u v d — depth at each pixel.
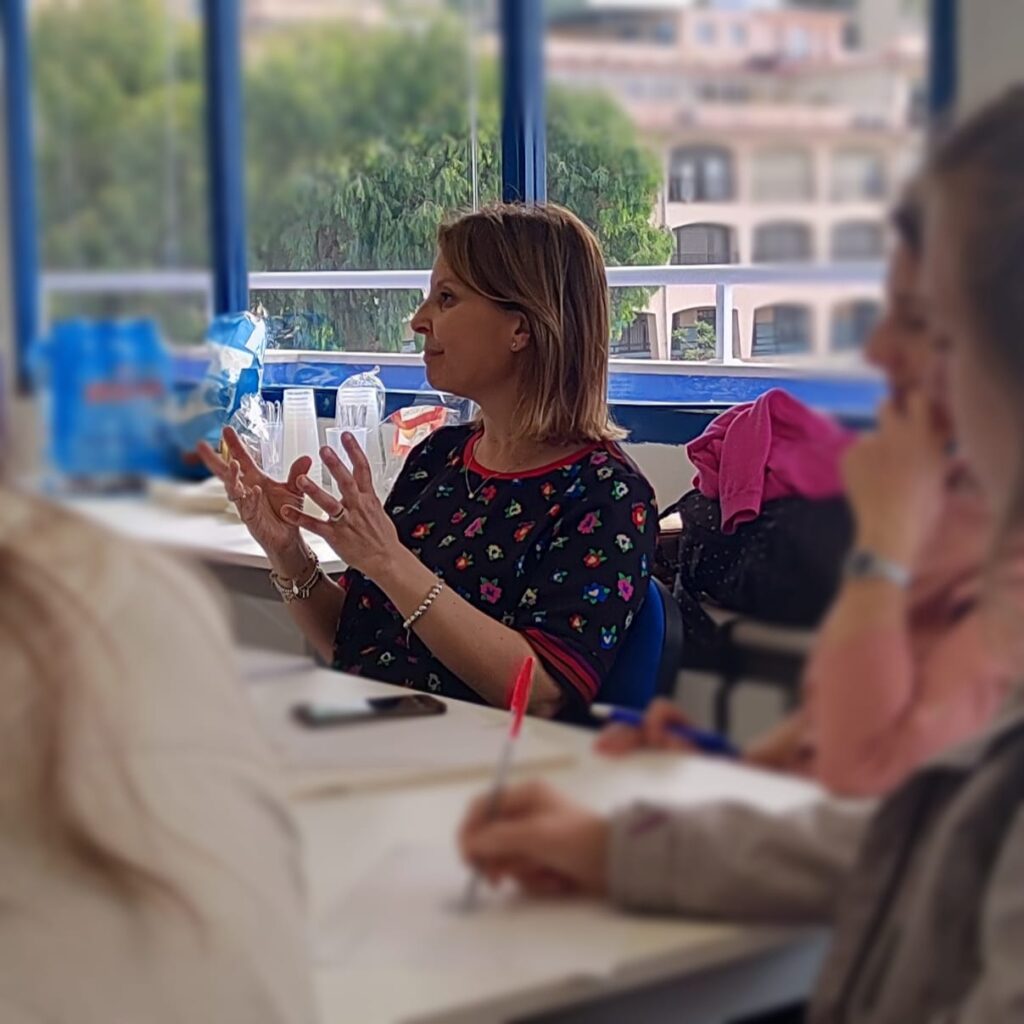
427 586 1.55
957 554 0.73
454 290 1.62
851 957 0.73
